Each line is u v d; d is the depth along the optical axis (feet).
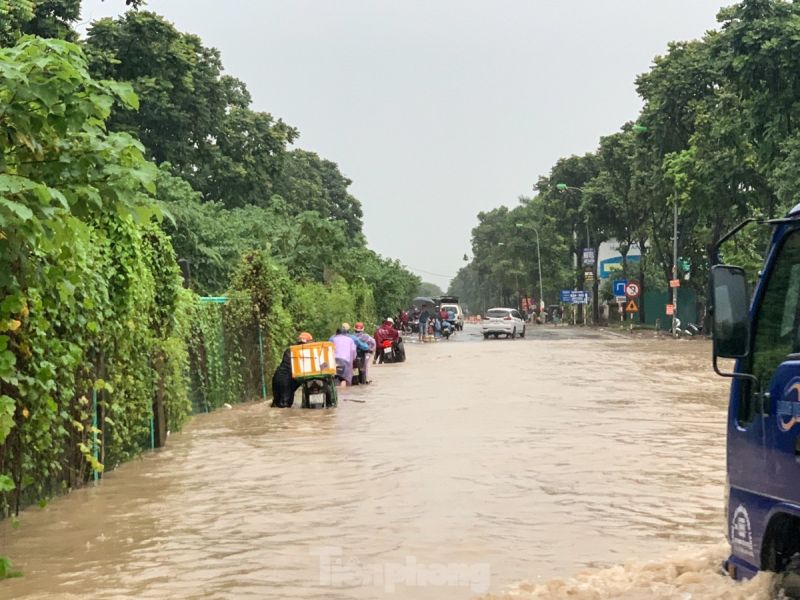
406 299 244.42
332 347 57.11
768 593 14.47
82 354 30.94
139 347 37.70
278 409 56.85
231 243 85.87
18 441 26.09
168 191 82.58
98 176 20.43
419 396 62.95
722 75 113.60
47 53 20.02
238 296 62.75
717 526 24.98
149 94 107.55
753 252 150.41
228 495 29.94
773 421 14.29
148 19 108.06
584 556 22.03
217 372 57.06
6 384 24.72
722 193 143.23
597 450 37.81
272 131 134.72
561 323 326.24
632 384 69.62
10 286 20.74
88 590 19.66
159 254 40.93
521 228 340.18
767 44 102.68
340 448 39.60
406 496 29.17
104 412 34.40
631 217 214.07
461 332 242.37
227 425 49.06
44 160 20.22
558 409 52.95
